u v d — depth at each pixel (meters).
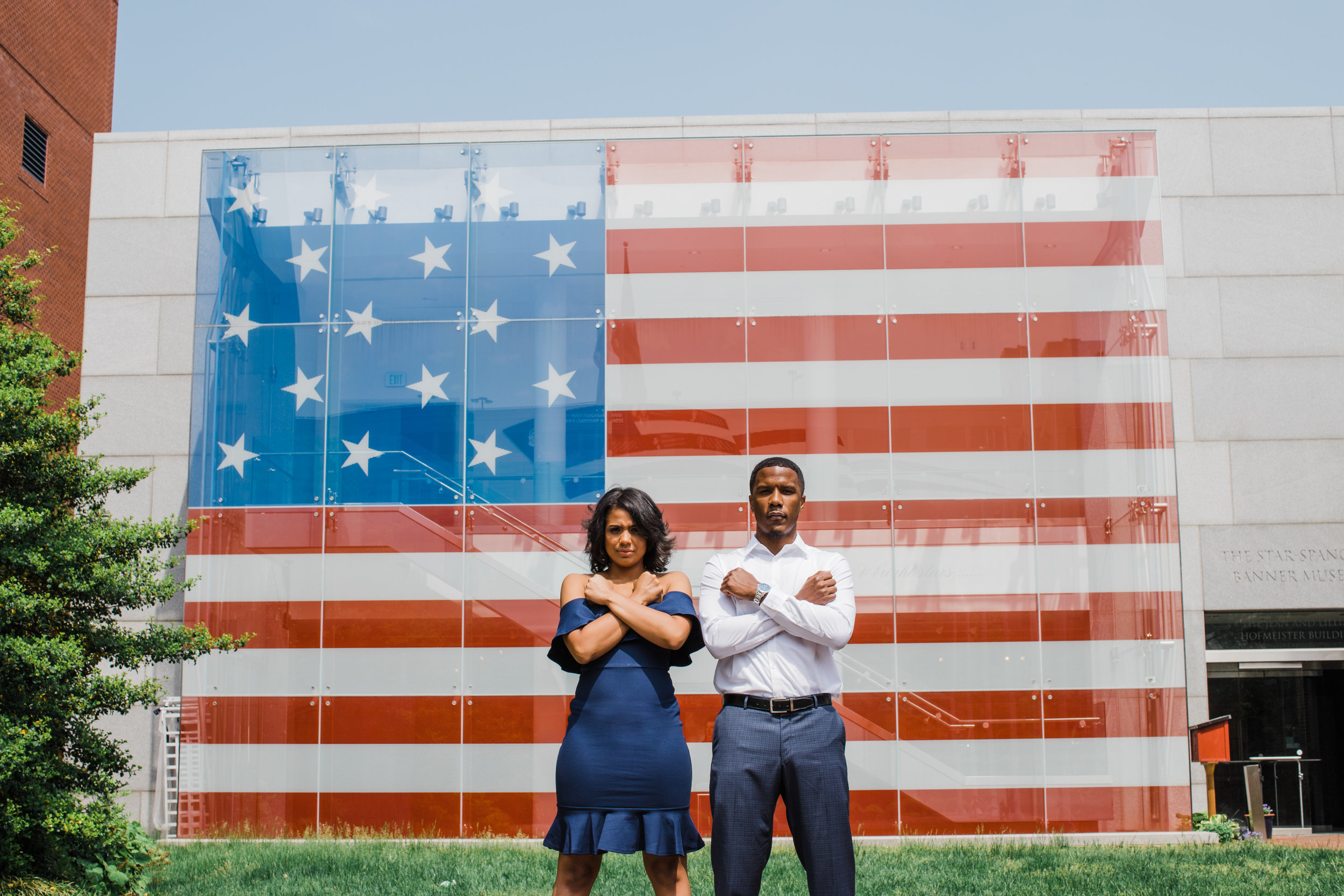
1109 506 9.66
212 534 9.82
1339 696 10.80
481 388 9.95
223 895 6.63
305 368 10.02
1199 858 7.60
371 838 9.15
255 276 10.16
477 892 6.64
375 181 10.25
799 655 4.27
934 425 9.82
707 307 10.02
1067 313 9.89
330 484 9.86
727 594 4.41
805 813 4.18
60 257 16.34
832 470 9.79
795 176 10.17
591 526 4.39
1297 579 10.67
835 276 10.03
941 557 9.66
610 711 4.00
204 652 7.41
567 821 3.97
